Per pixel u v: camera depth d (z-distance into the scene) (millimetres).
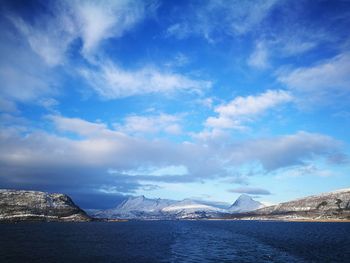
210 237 180750
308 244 133250
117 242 148875
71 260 91188
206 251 111188
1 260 90062
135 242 149250
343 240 153250
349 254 100938
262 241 149125
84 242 146500
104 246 129625
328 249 114500
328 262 85812
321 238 166375
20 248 117875
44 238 164750
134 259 93500
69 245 131375
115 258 95375
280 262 85625
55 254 102812
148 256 99438
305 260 89125
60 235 189125
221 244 136500
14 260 90125
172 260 91125
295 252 106188
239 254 102125
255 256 97062
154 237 184625
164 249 118625
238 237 177625
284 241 148500
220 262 86188
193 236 190625
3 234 191375
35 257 95938
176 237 183875
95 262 88250
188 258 94625
